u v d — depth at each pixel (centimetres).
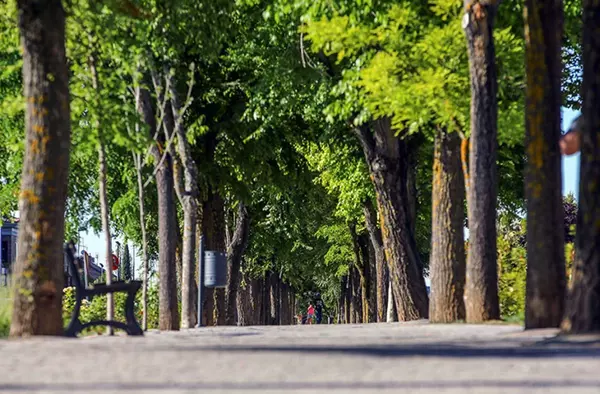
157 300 7231
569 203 8250
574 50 5541
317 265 10338
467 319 3384
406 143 4950
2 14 3944
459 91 3628
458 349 1767
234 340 2380
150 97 5000
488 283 3353
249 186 6456
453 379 1174
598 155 1975
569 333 2014
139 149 3847
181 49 4725
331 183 6712
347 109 4331
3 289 3944
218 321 6391
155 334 3331
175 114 4581
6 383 1174
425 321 4150
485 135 3278
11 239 16338
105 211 3797
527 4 2583
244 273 9669
